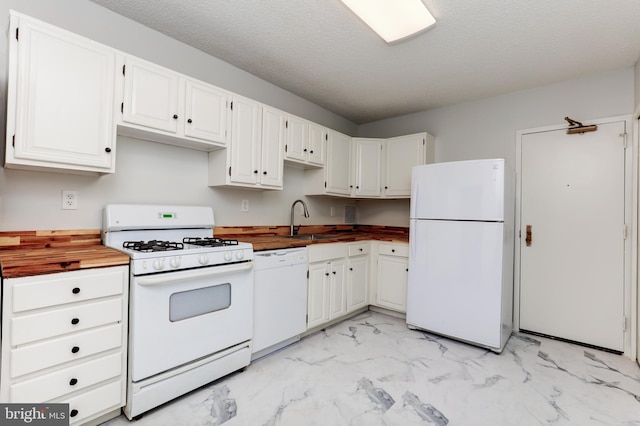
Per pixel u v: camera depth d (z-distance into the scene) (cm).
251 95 280
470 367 218
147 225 201
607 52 228
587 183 263
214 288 187
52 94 150
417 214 285
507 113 306
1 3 159
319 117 354
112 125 170
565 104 276
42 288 128
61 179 180
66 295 134
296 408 167
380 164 360
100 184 195
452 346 254
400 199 378
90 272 141
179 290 169
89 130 162
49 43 149
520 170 296
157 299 160
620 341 246
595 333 257
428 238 277
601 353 246
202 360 181
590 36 208
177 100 199
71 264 135
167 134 195
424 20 186
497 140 311
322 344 253
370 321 310
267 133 258
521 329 292
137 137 207
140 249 165
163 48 220
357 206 413
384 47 230
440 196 271
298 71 272
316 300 267
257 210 292
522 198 294
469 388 191
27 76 143
